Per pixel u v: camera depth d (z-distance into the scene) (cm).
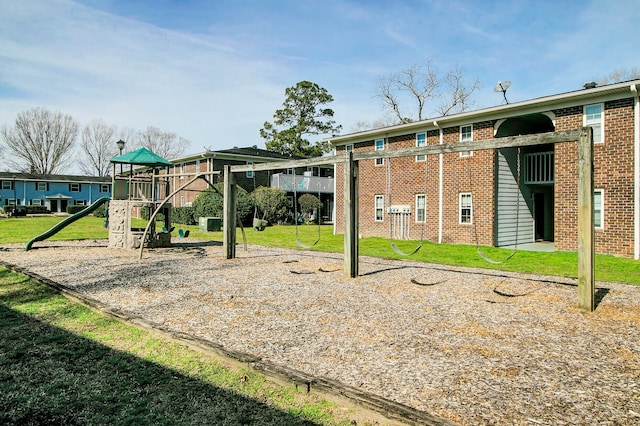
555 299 607
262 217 2719
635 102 1119
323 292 651
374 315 514
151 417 264
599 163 1194
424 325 470
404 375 327
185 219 2594
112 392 300
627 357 372
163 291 649
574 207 1255
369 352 380
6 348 391
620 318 505
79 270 849
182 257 1076
